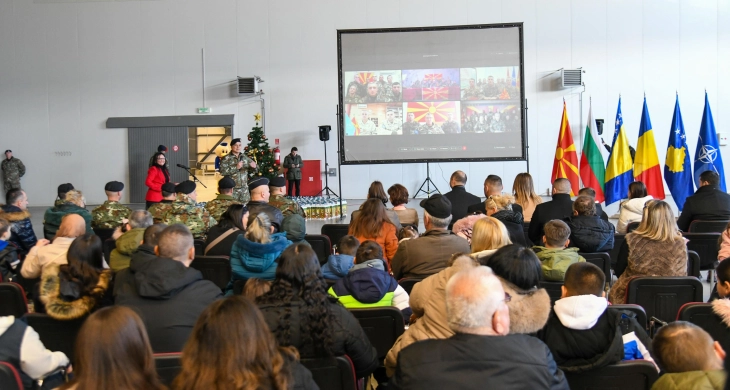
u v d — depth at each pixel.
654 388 2.04
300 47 15.92
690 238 5.48
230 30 16.02
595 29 15.27
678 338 2.04
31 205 16.39
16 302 3.74
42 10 16.22
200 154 16.45
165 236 2.99
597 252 4.76
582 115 15.38
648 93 15.22
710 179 6.20
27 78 16.31
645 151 10.59
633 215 6.61
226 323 1.74
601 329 2.48
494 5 15.45
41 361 2.61
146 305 2.83
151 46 16.16
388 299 3.42
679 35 15.10
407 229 5.19
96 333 1.66
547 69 15.42
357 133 14.07
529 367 1.89
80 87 16.27
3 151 16.41
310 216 11.98
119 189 7.05
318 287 2.58
